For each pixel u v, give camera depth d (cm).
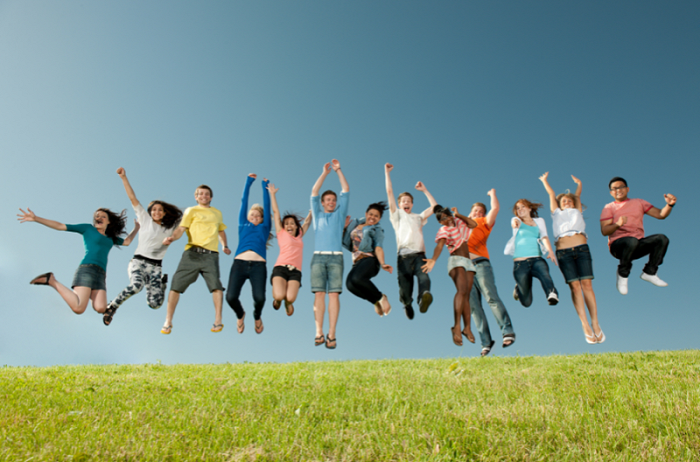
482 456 250
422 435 277
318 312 641
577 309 689
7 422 293
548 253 679
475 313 693
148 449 250
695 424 287
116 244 734
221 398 373
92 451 248
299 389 406
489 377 447
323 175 685
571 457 251
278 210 699
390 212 676
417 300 615
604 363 536
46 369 607
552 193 735
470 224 641
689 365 486
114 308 671
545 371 475
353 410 338
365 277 625
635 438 274
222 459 244
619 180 751
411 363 610
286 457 248
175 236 674
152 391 404
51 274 659
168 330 656
